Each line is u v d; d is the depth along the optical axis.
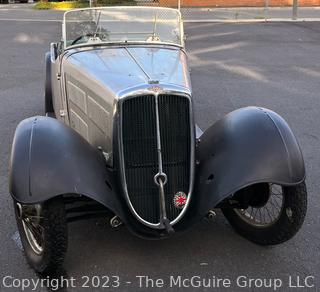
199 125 6.89
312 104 8.03
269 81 9.58
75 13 5.16
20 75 9.82
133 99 3.52
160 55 4.61
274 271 3.67
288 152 3.51
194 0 22.66
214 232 4.16
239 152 3.59
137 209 3.63
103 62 4.40
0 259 3.80
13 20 17.61
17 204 3.47
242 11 21.05
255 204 3.81
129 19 5.17
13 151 3.35
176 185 3.69
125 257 3.83
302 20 18.27
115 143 3.62
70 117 4.93
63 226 3.29
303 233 4.18
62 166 3.30
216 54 12.20
